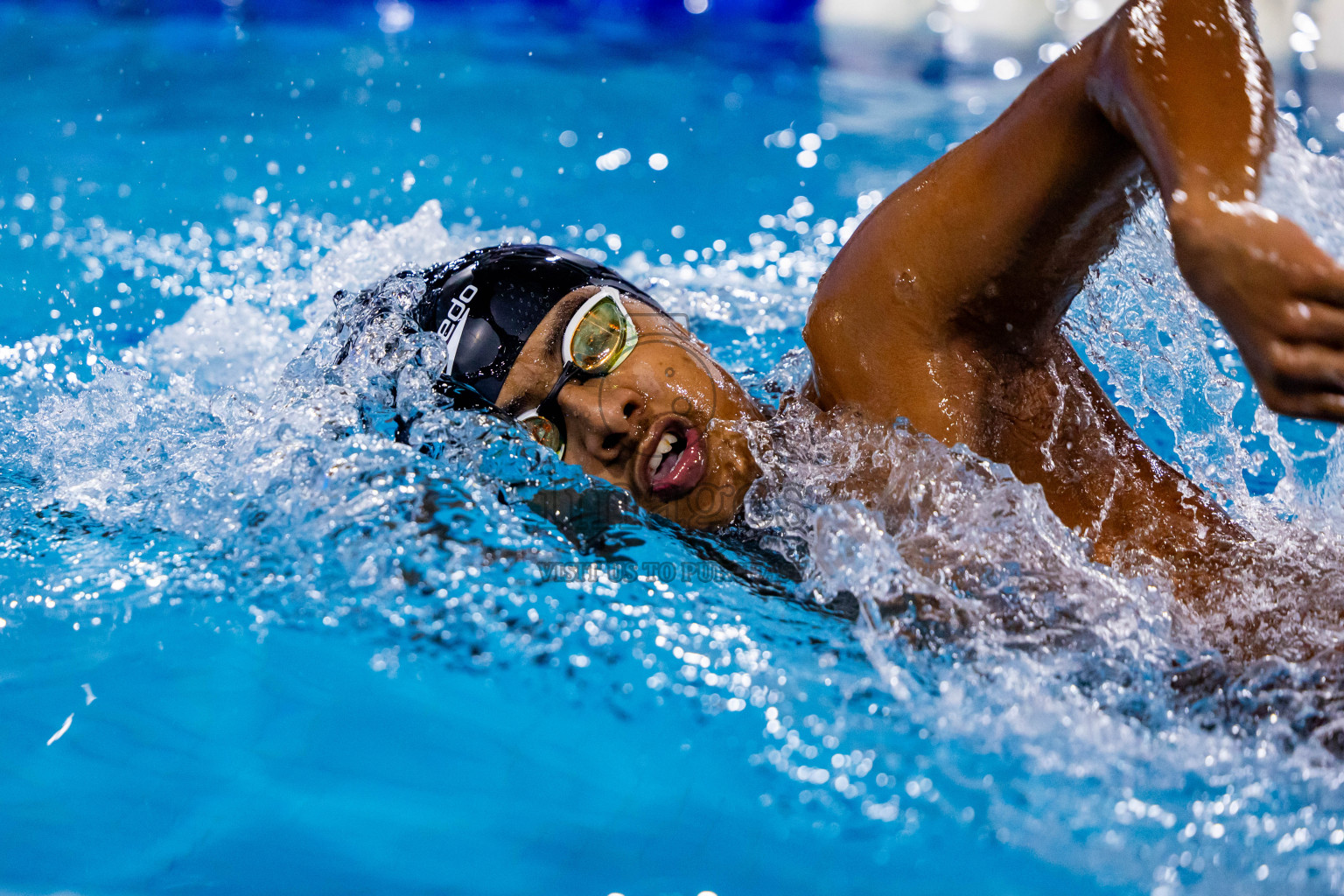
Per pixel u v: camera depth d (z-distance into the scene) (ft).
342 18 40.63
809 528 10.79
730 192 26.43
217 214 24.03
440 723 9.23
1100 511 10.50
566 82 34.71
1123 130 7.79
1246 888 7.69
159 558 11.23
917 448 10.09
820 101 33.35
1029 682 9.33
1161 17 7.81
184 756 8.85
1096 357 12.13
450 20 41.16
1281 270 6.24
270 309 19.63
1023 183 8.88
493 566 10.84
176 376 14.99
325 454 11.75
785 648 10.04
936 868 7.93
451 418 11.76
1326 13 33.63
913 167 27.76
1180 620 9.73
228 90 32.68
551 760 8.89
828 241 23.62
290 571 10.86
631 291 12.25
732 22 42.24
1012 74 35.65
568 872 7.89
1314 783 8.48
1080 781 8.58
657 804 8.48
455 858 7.94
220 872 7.75
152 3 40.83
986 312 9.89
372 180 26.45
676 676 9.74
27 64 34.30
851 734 9.09
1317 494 11.53
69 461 13.03
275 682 9.63
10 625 10.25
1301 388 6.27
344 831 8.21
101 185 25.44
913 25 41.39
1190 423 12.71
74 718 9.17
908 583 9.95
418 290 12.40
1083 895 7.68
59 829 8.11
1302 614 9.66
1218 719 8.99
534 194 26.00
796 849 8.11
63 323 18.75
